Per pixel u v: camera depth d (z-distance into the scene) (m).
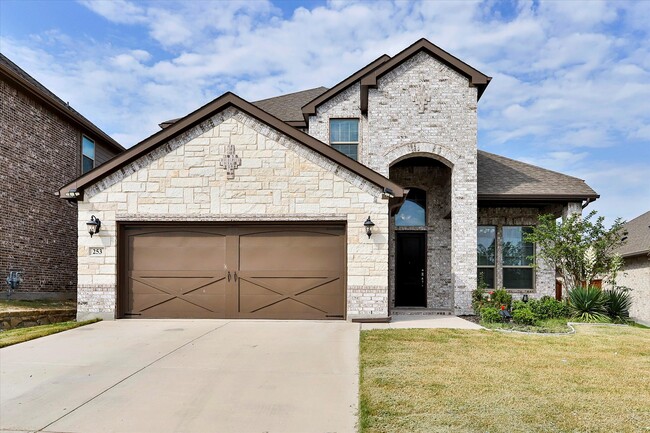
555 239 13.01
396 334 8.91
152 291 10.95
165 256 11.01
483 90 13.56
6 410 5.04
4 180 12.48
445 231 14.98
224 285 10.91
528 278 14.88
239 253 10.95
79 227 10.85
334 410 5.02
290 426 4.61
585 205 14.06
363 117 14.43
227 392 5.59
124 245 11.02
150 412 4.97
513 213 14.95
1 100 12.43
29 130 13.63
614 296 12.48
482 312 11.50
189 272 10.95
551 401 5.16
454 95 13.15
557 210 14.50
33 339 8.47
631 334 9.52
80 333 9.03
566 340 8.73
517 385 5.73
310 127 14.45
